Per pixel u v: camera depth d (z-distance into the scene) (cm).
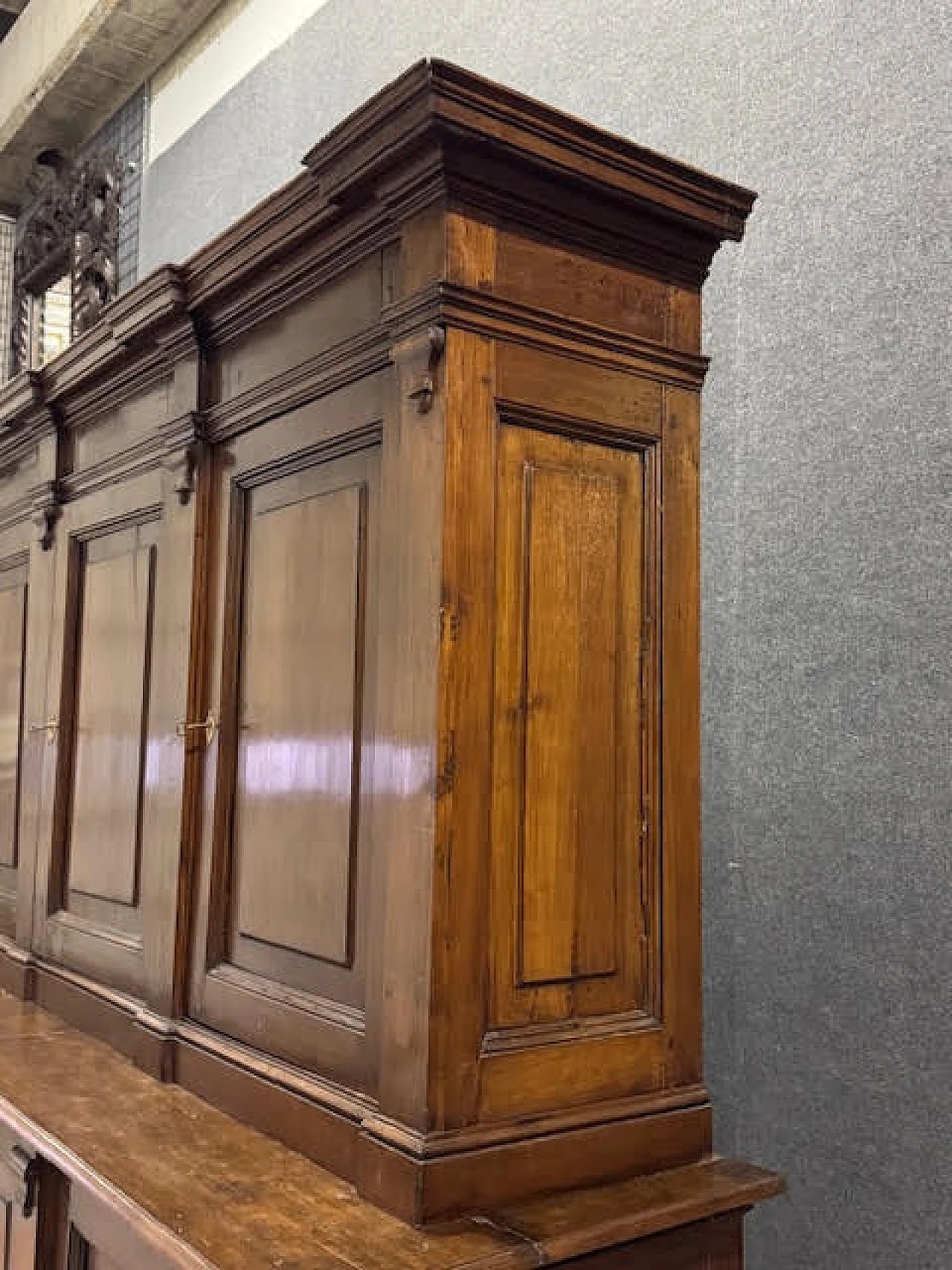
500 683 159
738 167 243
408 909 154
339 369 182
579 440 171
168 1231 144
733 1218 164
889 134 215
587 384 170
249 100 419
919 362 208
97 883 249
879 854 208
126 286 498
